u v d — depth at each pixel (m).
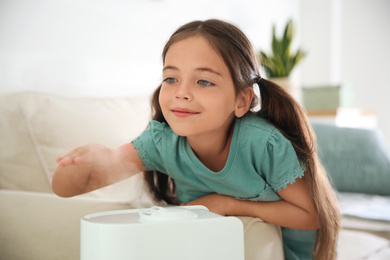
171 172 0.86
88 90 1.34
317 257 0.77
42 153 0.98
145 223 0.47
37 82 1.18
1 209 0.77
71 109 1.04
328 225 0.76
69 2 1.30
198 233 0.49
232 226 0.51
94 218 0.52
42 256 0.70
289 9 3.06
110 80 1.44
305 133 0.83
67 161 0.76
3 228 0.74
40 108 1.00
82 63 1.33
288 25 2.13
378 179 1.73
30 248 0.71
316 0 3.20
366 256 1.04
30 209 0.76
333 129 1.85
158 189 0.96
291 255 0.93
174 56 0.69
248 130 0.78
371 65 3.20
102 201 0.80
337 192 1.63
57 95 1.13
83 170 0.79
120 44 1.50
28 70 1.16
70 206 0.76
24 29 1.16
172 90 0.69
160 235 0.47
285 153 0.76
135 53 1.58
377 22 3.17
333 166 1.78
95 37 1.40
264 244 0.66
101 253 0.46
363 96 3.24
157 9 1.70
